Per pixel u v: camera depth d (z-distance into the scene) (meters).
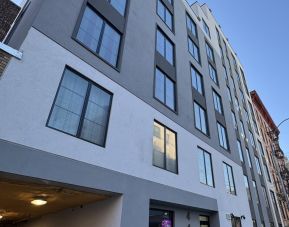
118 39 10.47
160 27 14.19
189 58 16.86
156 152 10.18
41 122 6.23
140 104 10.04
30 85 6.24
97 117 8.08
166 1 16.45
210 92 18.52
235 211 15.30
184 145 12.23
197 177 12.26
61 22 7.80
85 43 8.71
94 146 7.42
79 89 7.79
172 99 13.02
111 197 7.79
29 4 9.85
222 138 18.11
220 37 28.06
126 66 10.07
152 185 9.02
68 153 6.62
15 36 8.38
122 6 11.59
